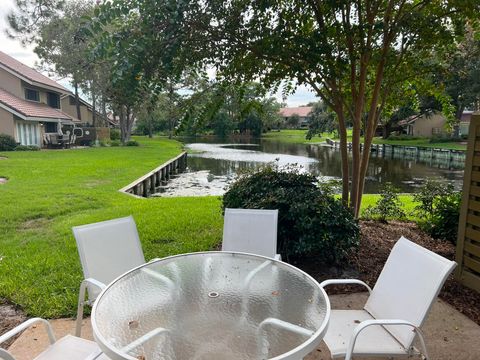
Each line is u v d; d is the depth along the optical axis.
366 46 3.65
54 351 1.73
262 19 3.40
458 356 2.20
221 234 4.78
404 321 1.73
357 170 4.35
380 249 4.05
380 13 3.89
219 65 3.70
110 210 6.20
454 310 2.75
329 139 36.53
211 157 22.05
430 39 3.70
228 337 1.53
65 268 3.58
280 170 4.34
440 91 4.72
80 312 2.21
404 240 2.11
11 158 14.00
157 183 12.09
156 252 4.07
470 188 3.01
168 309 1.77
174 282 2.06
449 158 21.11
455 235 3.77
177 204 6.82
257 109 4.80
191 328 1.61
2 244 4.33
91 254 2.31
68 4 12.08
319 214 3.31
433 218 4.12
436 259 1.83
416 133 34.47
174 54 3.16
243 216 2.91
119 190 8.29
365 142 4.43
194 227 5.09
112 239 2.45
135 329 1.59
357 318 2.10
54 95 22.62
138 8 2.87
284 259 3.65
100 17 2.87
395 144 27.55
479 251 2.95
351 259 3.70
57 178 9.66
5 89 18.94
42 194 7.42
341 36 3.53
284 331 1.57
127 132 26.83
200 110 4.06
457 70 4.57
